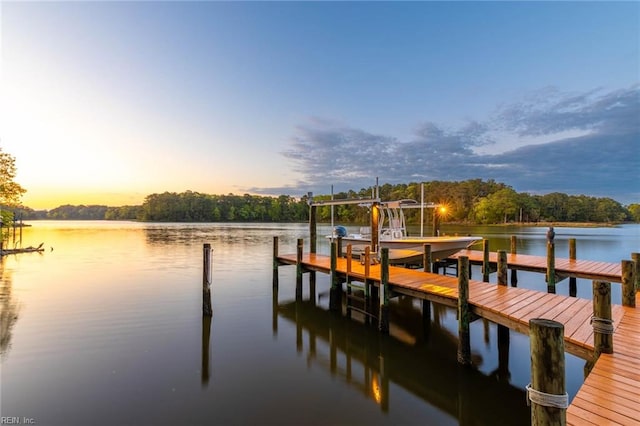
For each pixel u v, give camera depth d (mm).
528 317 6320
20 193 32531
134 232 55406
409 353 8250
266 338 9094
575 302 7387
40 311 10930
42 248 28938
